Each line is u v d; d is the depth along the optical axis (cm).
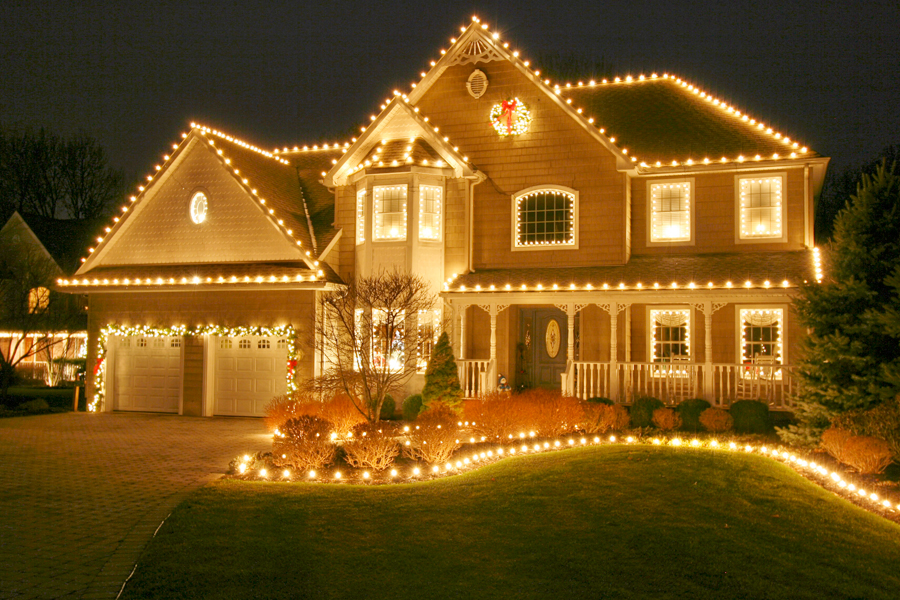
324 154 2917
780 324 2062
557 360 2298
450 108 2345
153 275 2291
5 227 3978
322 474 1289
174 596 770
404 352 1809
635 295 1947
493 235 2278
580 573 819
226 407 2262
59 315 3020
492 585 796
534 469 1252
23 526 991
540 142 2256
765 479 1177
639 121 2386
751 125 2292
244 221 2297
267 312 2206
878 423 1313
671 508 1019
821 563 856
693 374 2100
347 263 2319
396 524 984
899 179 1536
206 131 2392
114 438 1772
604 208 2191
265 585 794
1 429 1941
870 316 1427
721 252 2153
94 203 4775
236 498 1108
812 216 2086
